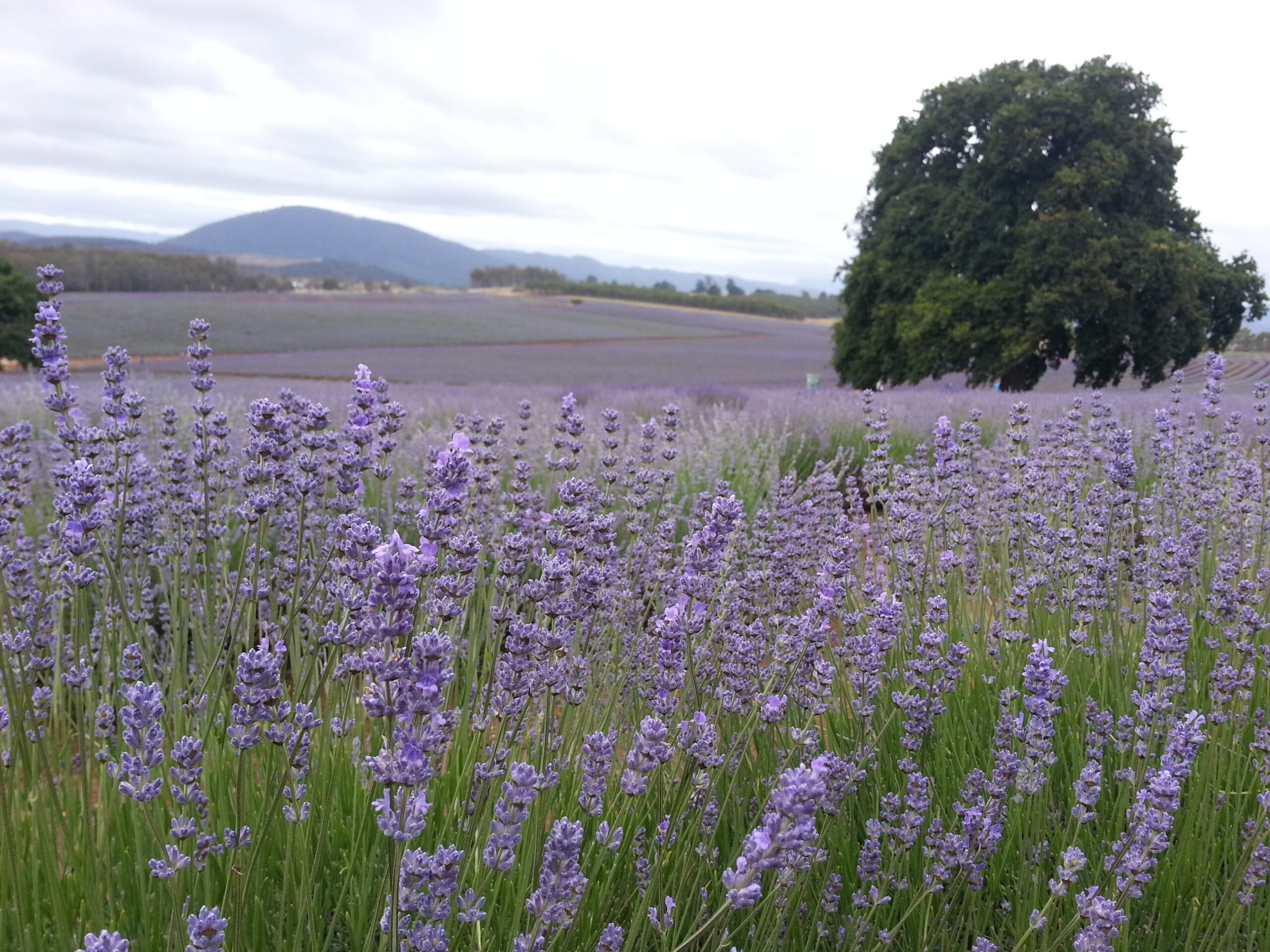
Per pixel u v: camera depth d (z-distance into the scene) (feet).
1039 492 16.61
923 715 9.40
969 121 95.86
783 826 4.89
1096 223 85.15
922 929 7.63
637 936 7.04
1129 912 7.75
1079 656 12.28
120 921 6.89
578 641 10.71
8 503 10.19
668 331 254.68
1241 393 46.80
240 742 6.53
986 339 88.94
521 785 5.69
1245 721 10.34
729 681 8.70
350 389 64.08
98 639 11.38
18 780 8.91
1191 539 13.87
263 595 10.85
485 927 6.91
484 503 14.43
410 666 4.81
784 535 13.87
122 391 10.86
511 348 192.65
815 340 253.24
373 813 8.25
